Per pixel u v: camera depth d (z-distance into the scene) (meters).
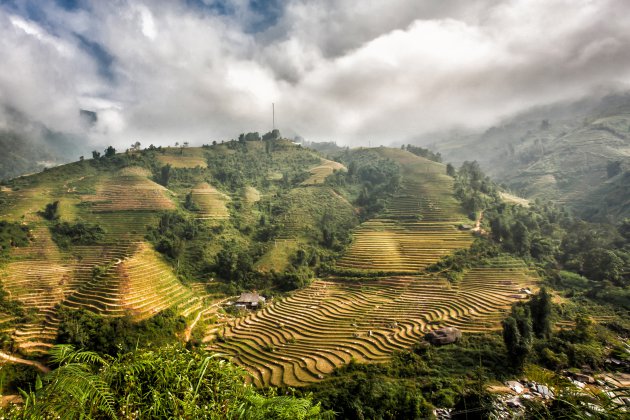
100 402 5.59
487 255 92.75
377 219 123.88
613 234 106.44
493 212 116.62
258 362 57.47
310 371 52.84
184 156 182.75
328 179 161.88
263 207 139.50
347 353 57.34
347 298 80.81
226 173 165.38
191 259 96.62
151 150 183.12
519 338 48.19
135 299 68.81
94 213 108.62
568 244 102.56
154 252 92.44
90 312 61.78
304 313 74.81
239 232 118.38
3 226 88.00
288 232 116.62
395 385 41.81
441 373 47.53
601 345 52.88
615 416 5.86
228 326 72.31
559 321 63.44
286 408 6.61
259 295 86.31
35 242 87.75
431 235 107.19
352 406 36.09
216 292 86.44
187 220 112.75
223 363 7.23
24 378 48.16
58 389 5.50
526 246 94.69
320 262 100.06
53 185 125.00
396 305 74.12
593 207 157.62
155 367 6.49
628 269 84.56
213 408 6.29
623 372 46.31
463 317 65.06
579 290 79.06
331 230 116.50
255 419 6.28
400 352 54.91
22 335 58.28
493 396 33.72
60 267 81.12
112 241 94.31
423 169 168.25
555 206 162.12
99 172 145.38
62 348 6.21
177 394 6.22
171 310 67.25
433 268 87.88
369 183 157.12
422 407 35.88
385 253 99.00
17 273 75.56
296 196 145.50
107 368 6.45
